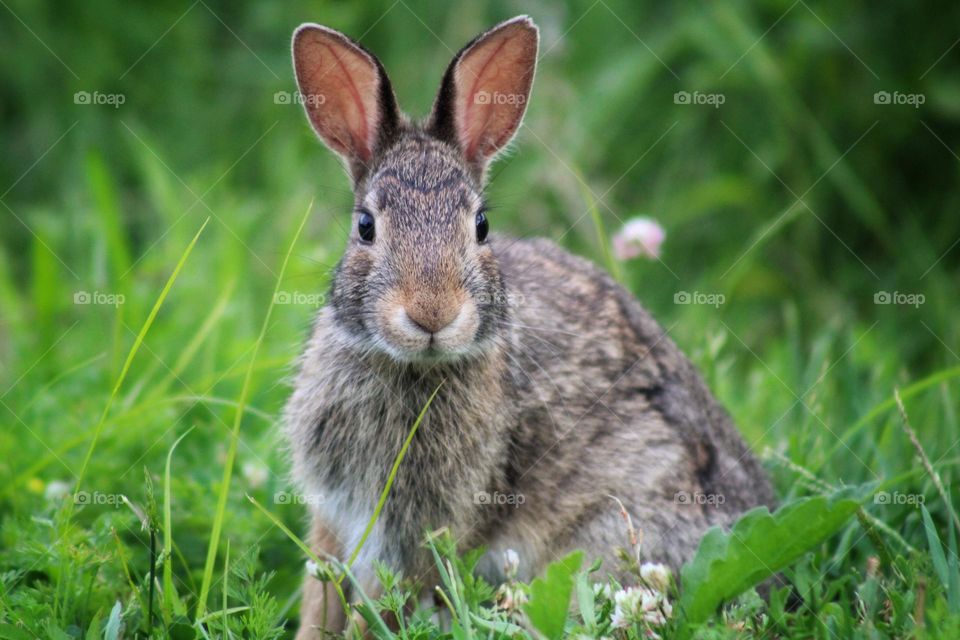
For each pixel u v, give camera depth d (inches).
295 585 358.9
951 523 312.0
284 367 418.9
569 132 564.4
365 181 355.6
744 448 390.9
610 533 350.0
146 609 299.4
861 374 471.5
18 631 280.4
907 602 287.0
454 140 359.6
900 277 552.7
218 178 567.8
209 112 599.8
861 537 343.3
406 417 342.0
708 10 575.5
